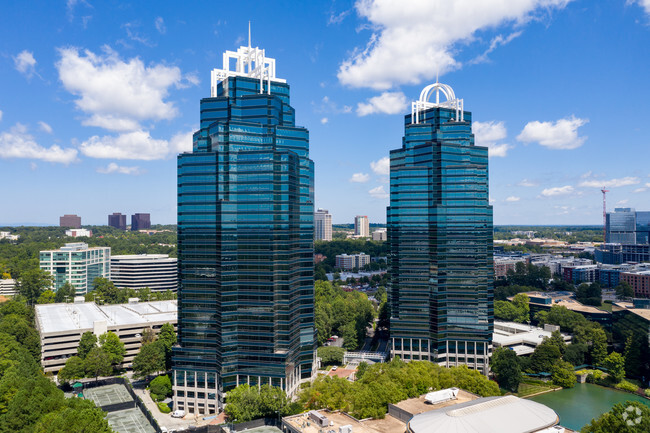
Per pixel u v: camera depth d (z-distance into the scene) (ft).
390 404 460.14
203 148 643.86
